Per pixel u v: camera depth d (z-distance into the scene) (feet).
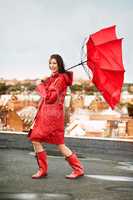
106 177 16.17
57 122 15.72
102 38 15.72
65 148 15.93
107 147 25.79
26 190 13.33
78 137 28.73
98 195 13.07
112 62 15.57
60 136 15.81
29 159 20.47
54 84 15.74
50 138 15.72
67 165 18.79
